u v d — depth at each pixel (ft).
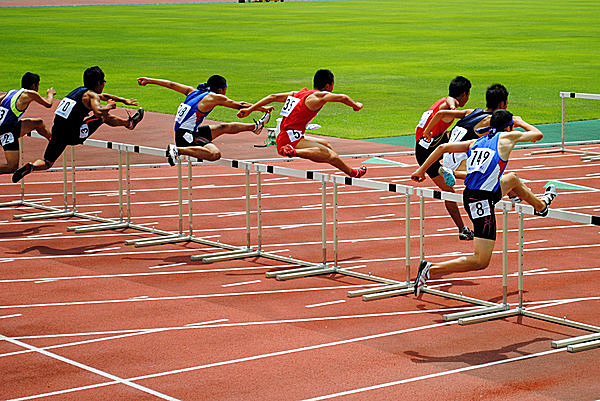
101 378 50.93
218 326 59.88
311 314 62.44
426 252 78.89
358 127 156.46
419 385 49.62
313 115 78.33
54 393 48.73
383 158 128.36
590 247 80.48
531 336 57.82
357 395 48.26
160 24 429.79
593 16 488.02
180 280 71.05
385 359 53.67
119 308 63.87
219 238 84.69
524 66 253.85
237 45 323.37
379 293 66.69
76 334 58.44
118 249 80.89
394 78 226.99
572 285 68.95
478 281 70.59
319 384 49.85
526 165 123.54
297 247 81.25
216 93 80.18
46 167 85.30
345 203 99.55
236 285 69.67
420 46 317.42
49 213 94.22
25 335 58.29
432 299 66.03
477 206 61.26
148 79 81.76
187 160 82.58
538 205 63.72
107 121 86.84
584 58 275.39
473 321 60.29
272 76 230.89
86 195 104.58
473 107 176.96
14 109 87.15
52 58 276.21
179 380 50.55
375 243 82.38
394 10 558.97
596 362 53.21
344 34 371.76
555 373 51.39
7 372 51.85
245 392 48.78
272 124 158.20
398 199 101.45
